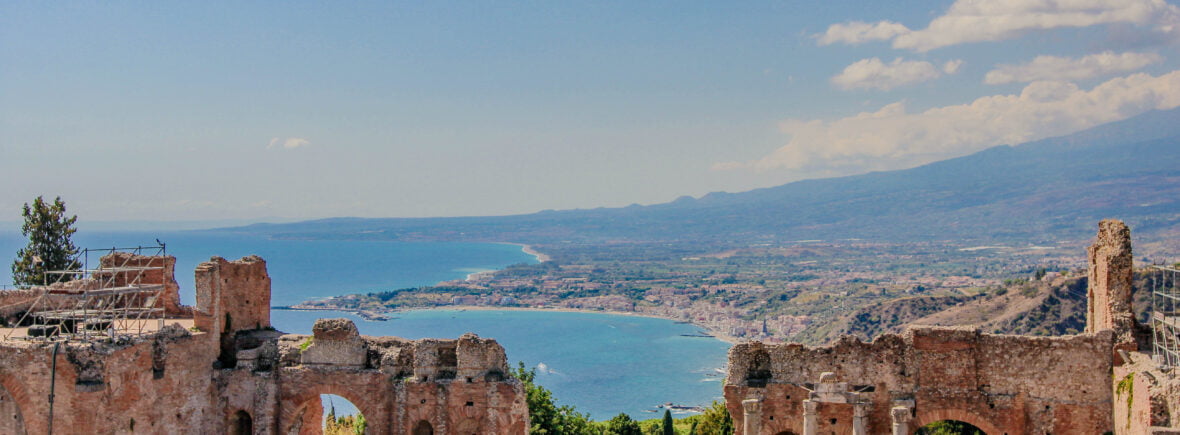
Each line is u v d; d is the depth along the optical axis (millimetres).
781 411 56375
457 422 58594
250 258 65500
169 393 57812
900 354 55750
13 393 53625
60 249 89875
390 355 59875
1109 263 53844
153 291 59719
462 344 58938
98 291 55469
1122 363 52625
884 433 55406
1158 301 117812
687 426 119688
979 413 54406
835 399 55062
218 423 61344
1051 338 54156
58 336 55344
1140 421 48375
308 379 60500
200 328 61125
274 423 60469
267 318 66438
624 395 190875
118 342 54875
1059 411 53750
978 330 55125
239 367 61281
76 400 52844
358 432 78500
